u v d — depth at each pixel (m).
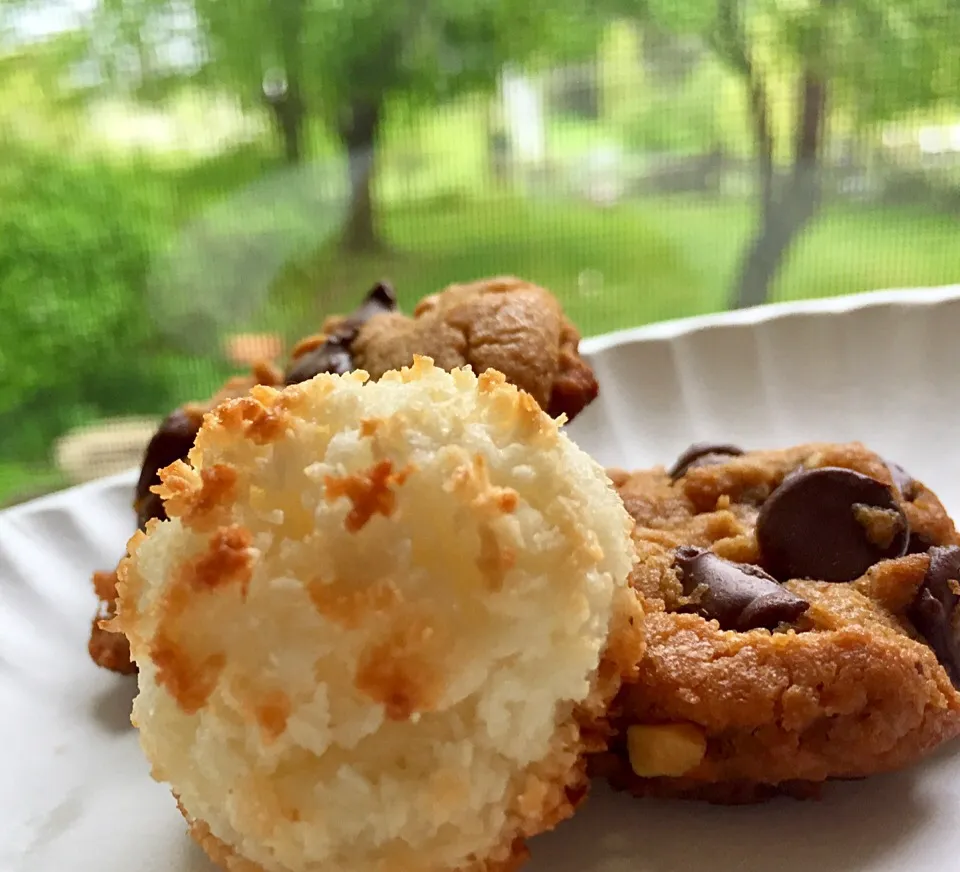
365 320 0.09
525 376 0.08
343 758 0.05
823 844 0.06
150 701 0.06
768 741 0.06
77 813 0.07
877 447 0.10
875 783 0.06
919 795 0.06
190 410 0.09
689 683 0.06
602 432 0.11
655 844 0.06
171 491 0.06
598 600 0.06
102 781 0.07
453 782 0.05
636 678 0.06
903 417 0.10
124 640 0.08
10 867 0.07
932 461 0.10
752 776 0.06
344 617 0.05
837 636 0.06
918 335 0.11
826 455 0.08
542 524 0.06
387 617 0.05
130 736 0.08
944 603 0.07
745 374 0.11
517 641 0.05
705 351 0.11
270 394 0.06
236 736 0.06
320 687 0.05
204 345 0.11
